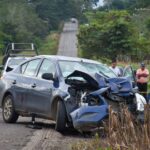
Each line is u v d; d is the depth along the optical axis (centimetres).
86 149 1216
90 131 1537
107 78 1550
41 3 17788
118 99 1527
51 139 1446
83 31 7312
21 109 1762
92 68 1688
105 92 1517
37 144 1355
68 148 1304
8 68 2564
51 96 1609
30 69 1780
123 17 7338
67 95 1547
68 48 13912
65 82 1584
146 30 9494
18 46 6531
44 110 1648
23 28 13150
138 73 2536
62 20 19225
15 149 1268
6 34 12281
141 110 1500
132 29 7112
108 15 7412
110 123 1091
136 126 1093
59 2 19088
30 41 13212
